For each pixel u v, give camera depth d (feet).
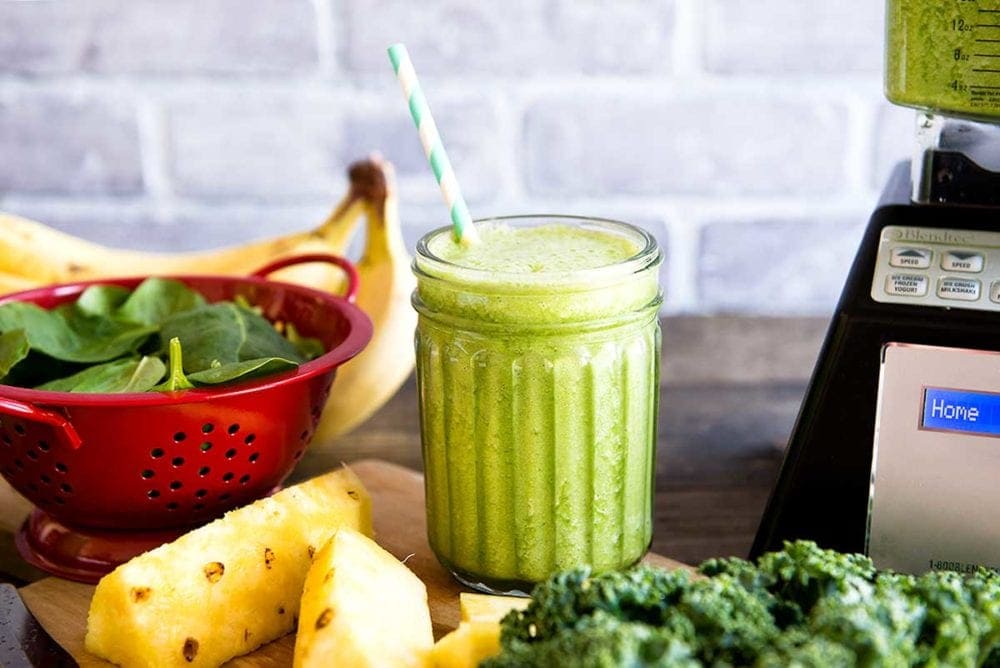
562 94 5.11
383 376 3.66
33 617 2.59
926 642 2.11
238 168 5.22
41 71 5.03
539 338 2.52
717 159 5.22
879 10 4.98
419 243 2.73
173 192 5.25
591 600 2.10
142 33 4.99
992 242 2.56
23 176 5.20
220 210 5.28
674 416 3.97
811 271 5.40
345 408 3.63
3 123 5.11
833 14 5.00
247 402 2.75
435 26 5.01
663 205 5.29
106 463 2.72
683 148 5.20
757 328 4.83
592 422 2.58
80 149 5.16
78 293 3.33
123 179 5.22
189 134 5.16
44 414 2.60
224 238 5.32
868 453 2.64
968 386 2.54
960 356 2.54
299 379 2.75
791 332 4.77
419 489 3.33
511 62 5.06
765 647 1.94
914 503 2.64
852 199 5.28
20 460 2.79
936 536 2.64
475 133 5.16
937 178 2.59
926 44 2.44
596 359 2.55
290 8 4.97
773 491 2.75
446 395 2.65
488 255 2.73
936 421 2.58
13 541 3.13
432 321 2.64
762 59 5.06
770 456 3.64
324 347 3.24
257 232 5.32
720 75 5.09
